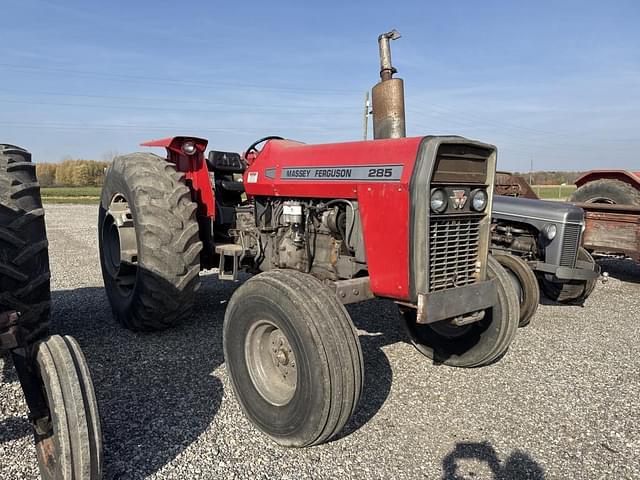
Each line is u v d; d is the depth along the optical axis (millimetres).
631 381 3518
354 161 2977
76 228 13570
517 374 3596
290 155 3551
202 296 5555
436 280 2729
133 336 4160
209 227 4375
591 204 7152
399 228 2664
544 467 2438
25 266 3068
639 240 6699
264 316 2592
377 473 2334
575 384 3441
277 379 2697
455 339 3611
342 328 2373
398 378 3455
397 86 3369
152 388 3168
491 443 2635
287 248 3629
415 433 2715
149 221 3783
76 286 6223
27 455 2400
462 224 2855
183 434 2625
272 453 2480
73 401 1873
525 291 4641
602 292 6789
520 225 5707
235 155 4977
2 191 3023
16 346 1992
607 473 2400
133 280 4309
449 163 2689
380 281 2812
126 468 2303
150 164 4094
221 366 3535
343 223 3178
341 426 2389
